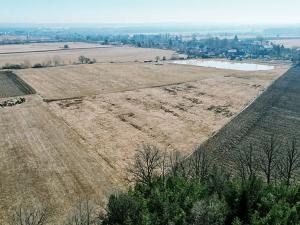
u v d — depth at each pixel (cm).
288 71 18838
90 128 8869
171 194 4519
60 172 6412
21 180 6084
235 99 12131
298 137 8475
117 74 16938
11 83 14375
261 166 6412
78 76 16188
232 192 4516
